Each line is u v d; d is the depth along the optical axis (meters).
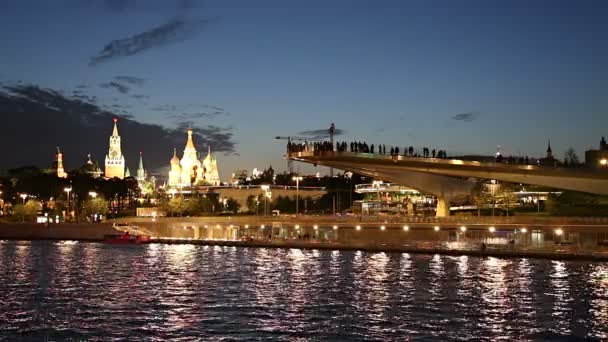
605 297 77.00
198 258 128.50
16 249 155.62
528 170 140.00
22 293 82.56
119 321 65.25
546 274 97.12
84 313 69.19
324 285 87.75
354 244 144.75
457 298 76.81
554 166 141.00
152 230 191.62
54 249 155.50
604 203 181.00
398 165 149.38
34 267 112.81
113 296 80.00
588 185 137.88
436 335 58.72
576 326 62.28
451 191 158.88
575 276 94.69
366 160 148.88
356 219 154.38
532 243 133.88
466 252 126.88
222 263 117.69
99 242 183.50
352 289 84.06
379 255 130.50
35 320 65.88
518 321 64.25
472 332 59.78
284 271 103.81
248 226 177.50
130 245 169.50
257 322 64.25
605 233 126.25
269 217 168.25
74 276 99.81
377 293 80.75
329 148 151.12
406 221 147.50
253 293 81.56
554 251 120.94
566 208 183.25
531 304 72.88
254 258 127.06
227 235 182.38
